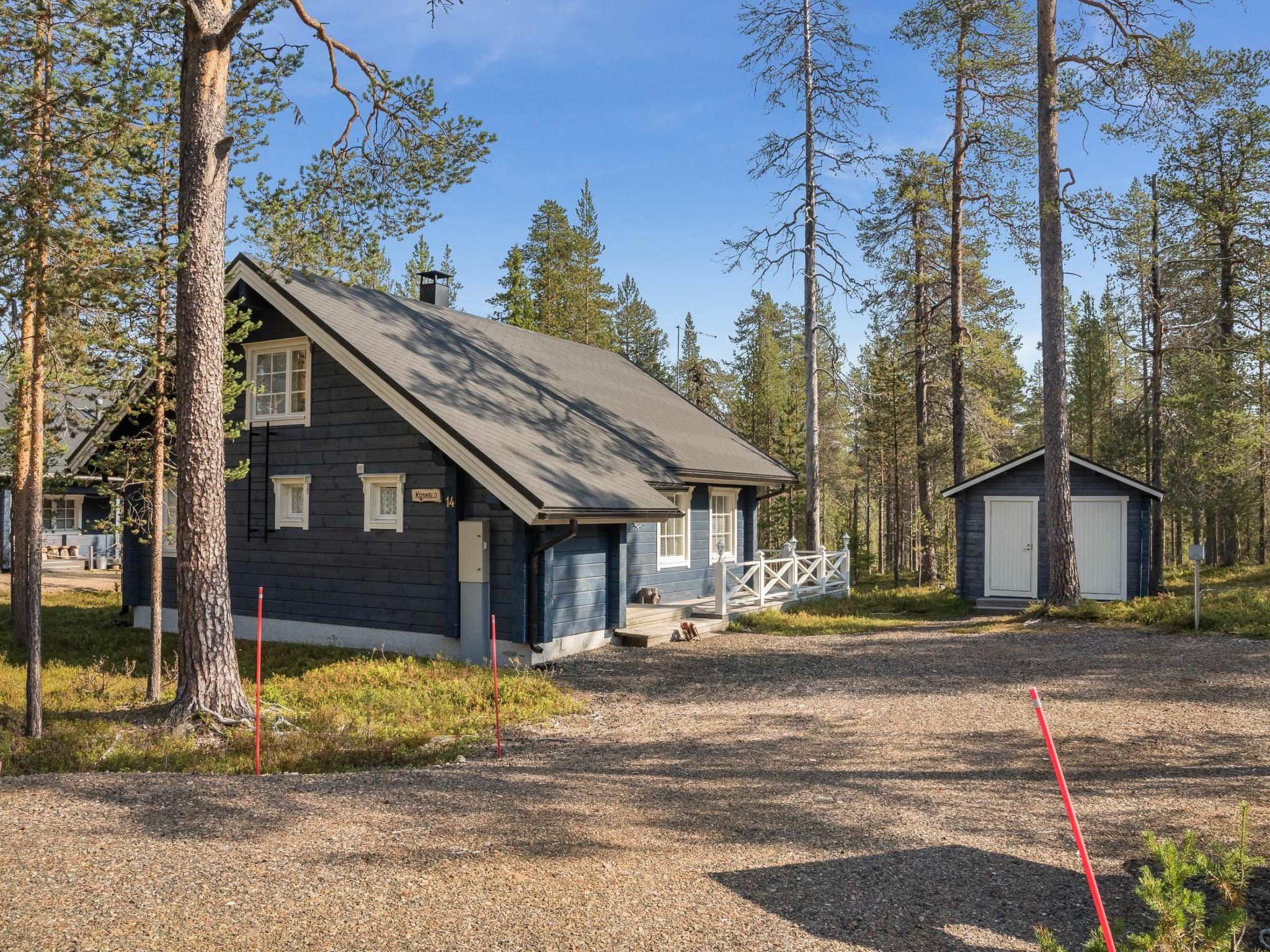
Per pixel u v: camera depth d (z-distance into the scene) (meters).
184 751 8.24
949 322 27.58
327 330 13.98
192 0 9.20
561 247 41.22
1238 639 13.03
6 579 26.17
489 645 13.39
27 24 10.30
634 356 52.16
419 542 14.20
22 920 4.15
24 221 9.39
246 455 16.36
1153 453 27.92
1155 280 27.58
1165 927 3.50
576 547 13.88
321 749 8.23
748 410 47.84
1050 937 3.45
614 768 7.46
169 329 12.54
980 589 20.91
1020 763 7.23
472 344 17.70
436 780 6.98
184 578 9.30
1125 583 19.55
